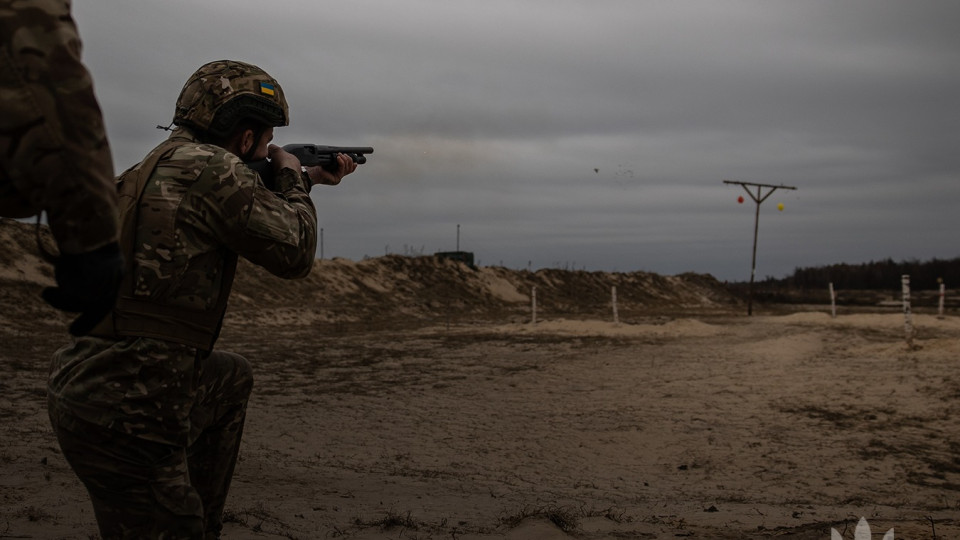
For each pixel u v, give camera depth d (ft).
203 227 6.10
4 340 49.78
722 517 15.30
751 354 53.01
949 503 19.53
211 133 6.74
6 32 3.67
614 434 28.96
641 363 49.90
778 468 23.94
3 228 74.28
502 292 149.48
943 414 30.42
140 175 6.14
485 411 33.63
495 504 17.24
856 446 26.43
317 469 21.81
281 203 6.61
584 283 177.06
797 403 33.99
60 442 6.00
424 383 41.88
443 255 160.15
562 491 20.34
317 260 121.90
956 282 216.33
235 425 7.48
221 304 6.41
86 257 3.98
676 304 184.14
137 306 5.87
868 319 91.91
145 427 5.92
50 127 3.74
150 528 6.08
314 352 57.11
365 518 14.30
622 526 13.80
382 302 115.24
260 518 13.52
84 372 5.83
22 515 12.44
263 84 7.02
